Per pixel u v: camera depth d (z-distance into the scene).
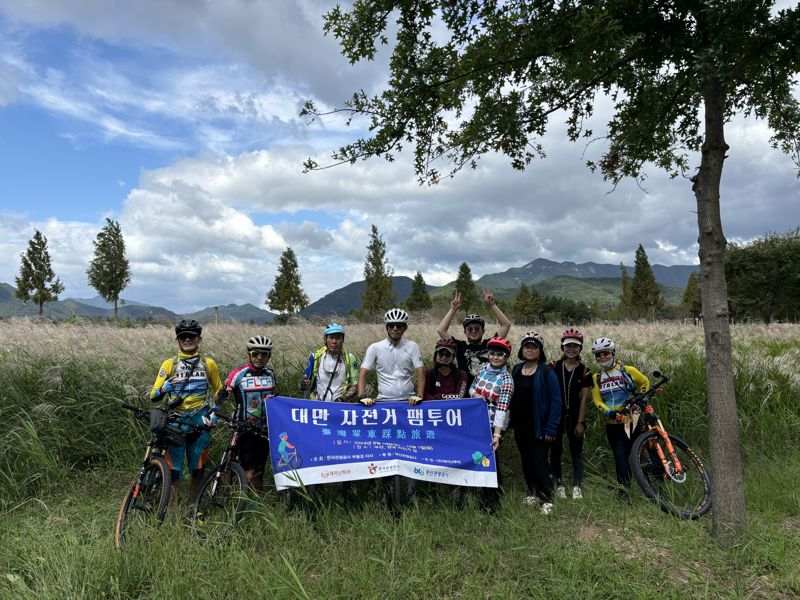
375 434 5.94
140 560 4.27
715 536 4.67
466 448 5.95
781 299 40.31
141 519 4.83
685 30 5.06
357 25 5.42
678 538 4.75
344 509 5.69
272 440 5.69
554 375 5.99
